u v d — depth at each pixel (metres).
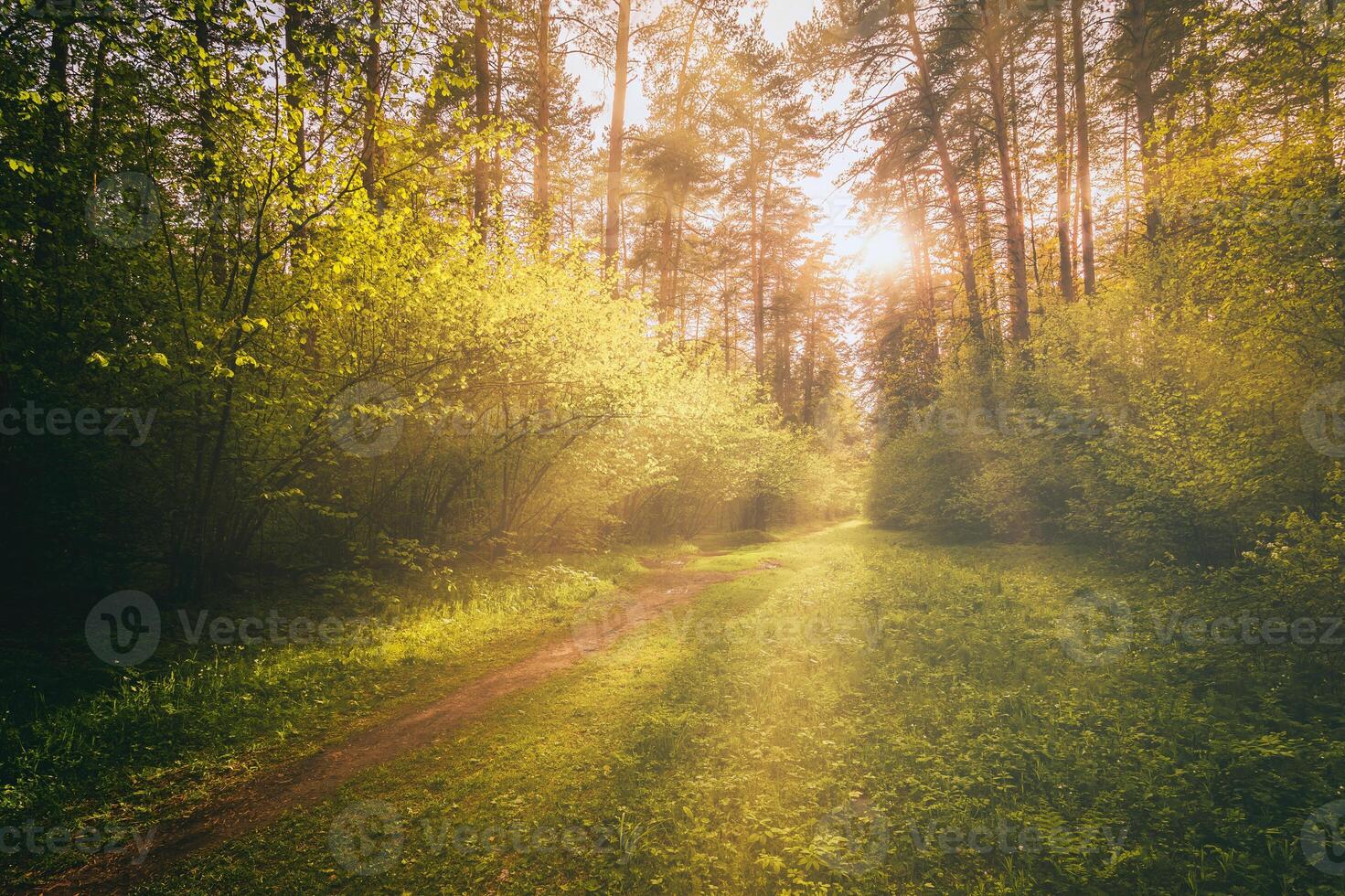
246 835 4.59
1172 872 3.87
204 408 8.33
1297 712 5.46
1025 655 7.62
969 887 3.87
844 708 6.57
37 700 5.90
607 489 16.17
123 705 6.02
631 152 23.09
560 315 12.65
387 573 11.59
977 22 19.11
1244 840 4.05
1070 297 20.17
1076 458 13.79
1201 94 11.41
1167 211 11.88
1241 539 9.26
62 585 8.29
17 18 6.77
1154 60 17.00
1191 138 10.70
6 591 7.90
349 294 9.52
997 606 9.83
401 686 7.39
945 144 20.81
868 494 29.25
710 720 6.35
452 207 11.80
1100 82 18.59
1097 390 13.48
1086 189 19.23
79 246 7.97
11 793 4.72
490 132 9.70
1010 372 17.36
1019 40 20.80
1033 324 17.08
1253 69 9.30
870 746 5.71
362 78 8.18
